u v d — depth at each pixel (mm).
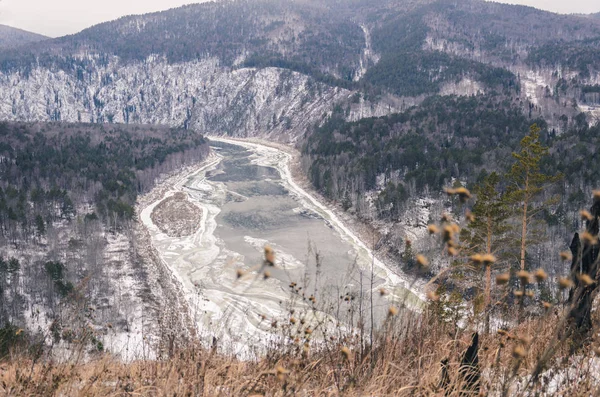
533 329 3850
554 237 46781
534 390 3238
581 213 2715
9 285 44531
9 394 3695
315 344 4648
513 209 24719
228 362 4215
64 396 3852
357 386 3566
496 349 4098
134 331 33438
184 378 3928
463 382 3564
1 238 60000
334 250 54594
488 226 22375
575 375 3699
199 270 50281
